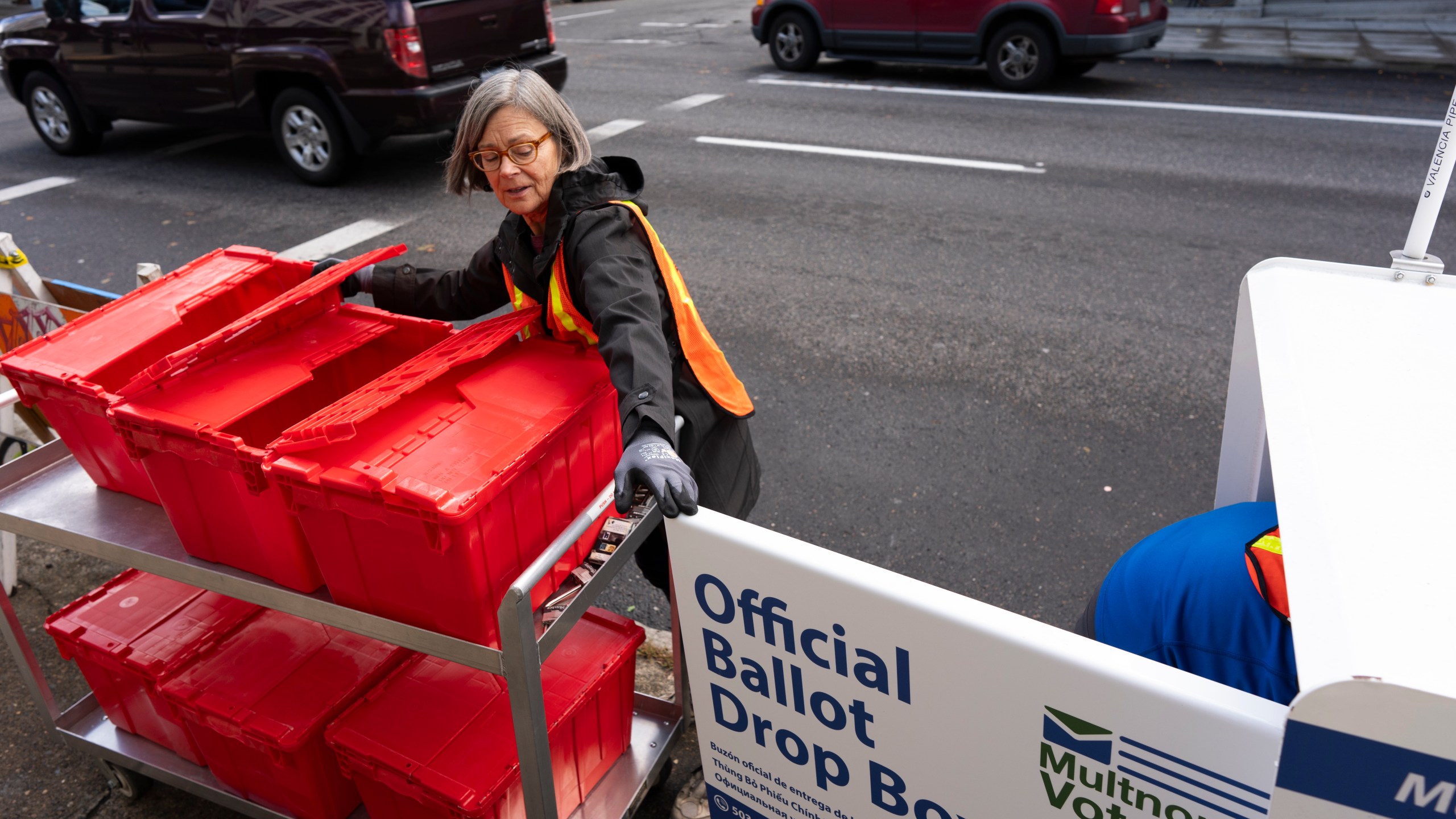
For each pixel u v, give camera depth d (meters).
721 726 1.77
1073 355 4.73
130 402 1.87
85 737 2.43
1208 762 1.16
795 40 11.62
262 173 8.17
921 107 9.73
